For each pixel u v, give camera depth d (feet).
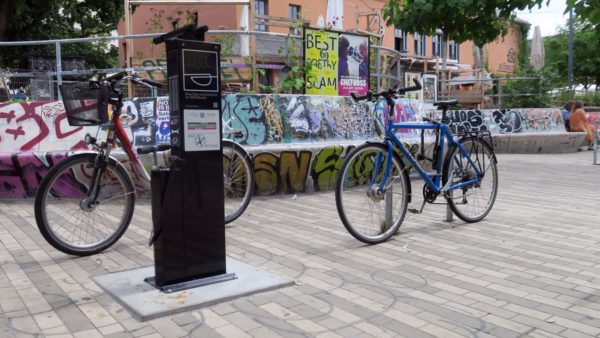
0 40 58.80
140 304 10.47
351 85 28.89
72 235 15.56
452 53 107.86
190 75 11.43
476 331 9.50
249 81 26.58
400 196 16.14
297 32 34.24
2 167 21.81
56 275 12.69
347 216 15.29
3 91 30.07
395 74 34.73
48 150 22.77
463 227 17.62
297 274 12.71
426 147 26.55
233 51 29.60
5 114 23.11
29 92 30.22
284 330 9.54
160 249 11.23
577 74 107.76
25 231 16.98
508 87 59.67
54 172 13.80
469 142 17.72
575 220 18.69
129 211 15.02
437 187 16.79
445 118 17.03
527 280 12.25
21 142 22.94
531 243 15.53
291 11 74.84
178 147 11.49
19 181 22.12
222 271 12.08
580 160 42.73
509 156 46.93
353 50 28.84
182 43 11.27
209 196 11.82
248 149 22.40
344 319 10.03
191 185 11.54
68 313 10.35
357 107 27.07
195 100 11.53
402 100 29.48
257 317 10.12
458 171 17.43
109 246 14.74
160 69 25.14
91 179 14.49
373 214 15.83
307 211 20.29
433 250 14.80
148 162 21.50
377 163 15.40
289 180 23.73
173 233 11.31
